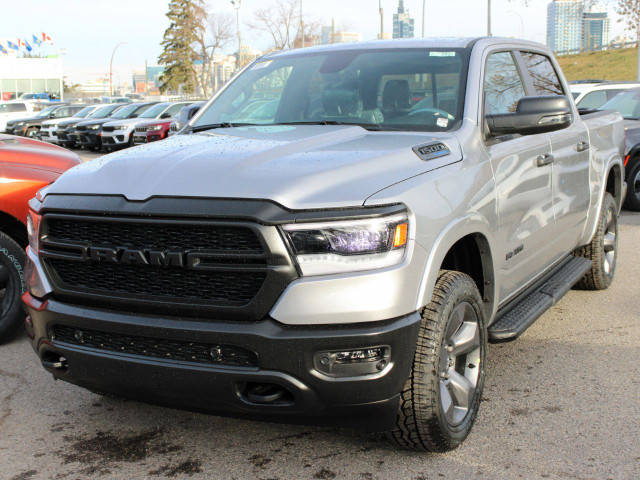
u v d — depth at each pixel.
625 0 30.98
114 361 3.05
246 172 3.01
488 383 4.21
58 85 64.50
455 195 3.29
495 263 3.68
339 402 2.86
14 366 4.59
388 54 4.38
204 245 2.87
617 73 46.22
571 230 5.10
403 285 2.86
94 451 3.44
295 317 2.77
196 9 69.06
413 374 3.03
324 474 3.18
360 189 2.91
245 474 3.20
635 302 5.89
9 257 4.86
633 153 10.62
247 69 4.91
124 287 3.04
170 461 3.33
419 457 3.32
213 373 2.87
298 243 2.78
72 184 3.29
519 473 3.16
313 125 4.02
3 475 3.21
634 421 3.68
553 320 5.45
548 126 3.76
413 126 3.85
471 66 4.05
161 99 64.75
